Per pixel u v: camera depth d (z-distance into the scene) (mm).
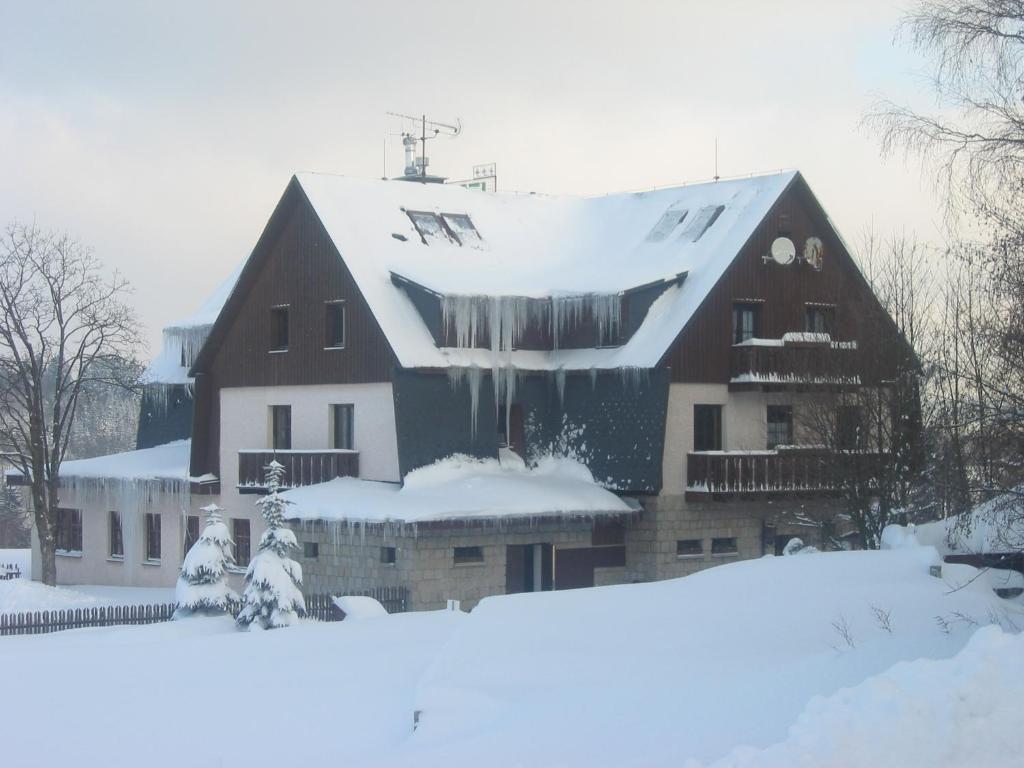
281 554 22797
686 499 29141
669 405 28797
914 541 19734
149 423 39688
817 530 30656
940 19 17094
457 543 26469
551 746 11086
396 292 29625
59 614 23969
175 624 22969
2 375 35812
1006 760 8148
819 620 15750
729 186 33000
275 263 31969
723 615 16094
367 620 22672
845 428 27219
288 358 31422
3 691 16547
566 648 15062
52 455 34812
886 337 27312
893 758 8141
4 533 66625
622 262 32000
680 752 10211
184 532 33469
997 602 16469
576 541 28578
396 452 28250
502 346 29719
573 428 30312
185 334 36438
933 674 9133
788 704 11102
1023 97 16906
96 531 35844
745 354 29422
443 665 14656
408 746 12578
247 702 15625
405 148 38781
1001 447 16359
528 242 33938
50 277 34906
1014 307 16516
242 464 31219
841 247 31328
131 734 14227
